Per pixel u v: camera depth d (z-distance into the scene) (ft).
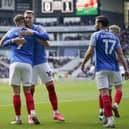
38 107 82.74
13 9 386.32
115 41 51.96
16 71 53.83
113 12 414.00
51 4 337.31
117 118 61.26
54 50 377.91
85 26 369.30
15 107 54.60
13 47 54.24
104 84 51.01
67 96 122.01
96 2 327.47
